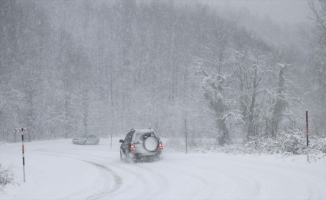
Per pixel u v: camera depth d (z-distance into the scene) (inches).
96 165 722.8
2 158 1015.6
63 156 1039.6
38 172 649.6
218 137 1338.6
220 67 1435.8
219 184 396.5
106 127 2556.6
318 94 1422.2
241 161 587.8
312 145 599.5
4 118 2278.5
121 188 423.2
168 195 356.8
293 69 1494.8
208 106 1393.9
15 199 392.8
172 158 727.1
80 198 375.6
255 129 1323.8
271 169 478.0
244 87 1387.8
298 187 350.0
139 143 685.9
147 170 573.0
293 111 1330.0
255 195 327.0
